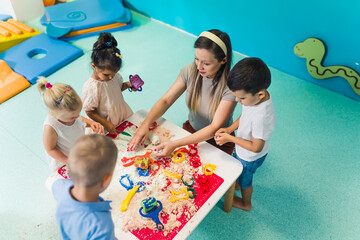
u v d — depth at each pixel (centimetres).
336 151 220
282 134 233
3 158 220
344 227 178
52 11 337
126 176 133
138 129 151
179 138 152
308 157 217
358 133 231
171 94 165
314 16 238
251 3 265
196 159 141
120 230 115
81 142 90
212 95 157
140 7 359
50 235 176
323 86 269
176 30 342
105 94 159
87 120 152
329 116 245
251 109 133
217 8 291
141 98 266
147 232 114
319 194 195
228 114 151
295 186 200
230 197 170
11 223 182
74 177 89
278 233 177
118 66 148
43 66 286
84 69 293
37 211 188
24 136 235
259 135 133
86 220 89
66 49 306
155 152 141
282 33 264
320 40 244
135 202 124
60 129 133
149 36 334
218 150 146
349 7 218
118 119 173
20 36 321
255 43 289
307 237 175
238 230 178
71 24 322
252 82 118
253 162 152
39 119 248
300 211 187
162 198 125
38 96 268
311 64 259
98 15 336
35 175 209
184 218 119
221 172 136
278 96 263
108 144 92
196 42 136
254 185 201
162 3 332
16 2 337
